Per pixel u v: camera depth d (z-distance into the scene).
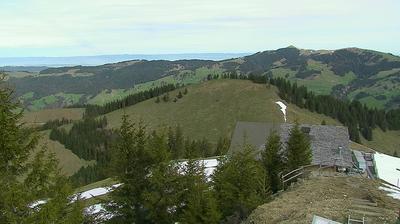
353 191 27.86
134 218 25.08
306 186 30.02
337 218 21.36
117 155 25.14
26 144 15.01
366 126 178.38
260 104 175.50
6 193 13.74
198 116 180.75
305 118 165.88
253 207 30.12
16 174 14.86
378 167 54.12
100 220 26.17
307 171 41.69
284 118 163.25
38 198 15.13
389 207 23.62
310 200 25.92
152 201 24.38
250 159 33.53
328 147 54.75
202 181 30.14
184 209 28.41
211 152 121.56
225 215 31.41
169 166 25.95
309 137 56.56
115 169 25.12
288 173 42.28
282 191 35.09
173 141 104.88
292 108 176.25
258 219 24.03
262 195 32.56
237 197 31.53
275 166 44.66
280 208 24.91
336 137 56.66
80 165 160.62
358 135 167.38
